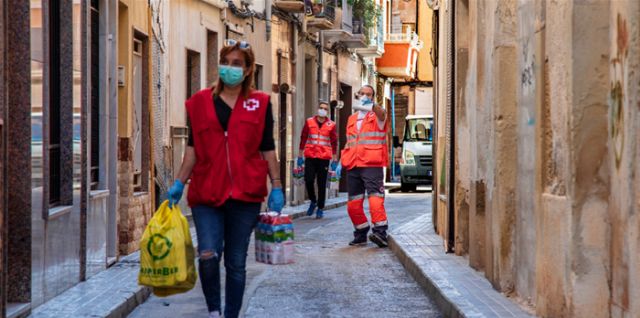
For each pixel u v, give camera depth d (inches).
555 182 364.8
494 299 426.3
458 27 589.9
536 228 386.6
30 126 390.0
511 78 449.4
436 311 441.1
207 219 351.6
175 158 824.9
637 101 292.2
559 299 356.5
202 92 352.2
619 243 313.3
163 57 751.7
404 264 593.9
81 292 445.7
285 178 1192.8
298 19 1251.8
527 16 415.8
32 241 394.3
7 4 359.9
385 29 1969.7
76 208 470.9
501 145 446.6
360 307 449.7
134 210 602.9
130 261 560.7
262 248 359.3
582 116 338.0
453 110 601.6
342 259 626.5
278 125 1147.3
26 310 385.1
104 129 545.3
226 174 348.5
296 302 462.3
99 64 547.5
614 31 323.0
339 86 1552.7
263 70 1100.5
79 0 478.6
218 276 354.9
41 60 404.8
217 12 941.8
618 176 315.3
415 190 1760.6
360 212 710.5
